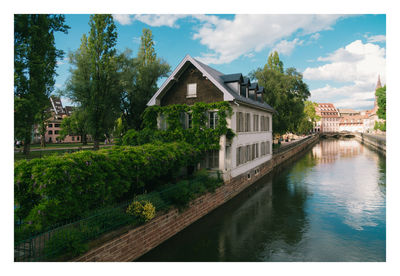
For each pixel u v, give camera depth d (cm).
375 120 10500
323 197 1850
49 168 742
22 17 1975
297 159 3991
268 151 2931
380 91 4291
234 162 1875
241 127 2012
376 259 968
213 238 1150
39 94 2050
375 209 1575
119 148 1086
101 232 846
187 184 1330
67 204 782
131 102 2925
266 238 1159
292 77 3600
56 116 7769
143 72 2944
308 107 8681
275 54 4575
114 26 2745
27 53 2005
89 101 2680
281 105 3603
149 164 1135
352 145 6519
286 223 1346
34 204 793
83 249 723
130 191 1219
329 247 1074
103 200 954
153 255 969
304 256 993
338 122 14188
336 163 3481
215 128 1730
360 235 1198
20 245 741
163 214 1082
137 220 955
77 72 2684
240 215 1467
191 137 1780
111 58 2755
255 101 2373
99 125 2711
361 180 2406
